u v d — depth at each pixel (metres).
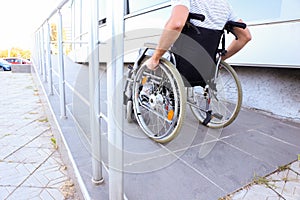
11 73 5.40
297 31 1.89
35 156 1.35
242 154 1.39
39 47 3.30
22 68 5.62
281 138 1.65
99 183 1.01
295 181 1.12
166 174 1.16
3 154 1.37
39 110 2.27
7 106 2.41
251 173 1.19
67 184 1.10
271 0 2.17
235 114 1.68
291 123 2.00
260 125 1.92
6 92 3.14
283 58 2.01
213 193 1.02
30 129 1.76
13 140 1.56
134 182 1.09
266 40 2.11
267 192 1.04
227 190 1.05
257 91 2.38
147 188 1.04
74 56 3.49
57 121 1.69
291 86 2.09
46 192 1.03
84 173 1.09
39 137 1.62
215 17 1.38
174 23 1.22
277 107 2.22
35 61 4.14
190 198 0.99
